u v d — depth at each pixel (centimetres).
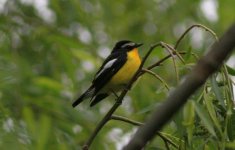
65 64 1309
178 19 1578
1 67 1162
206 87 713
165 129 834
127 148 487
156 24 1605
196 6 1564
